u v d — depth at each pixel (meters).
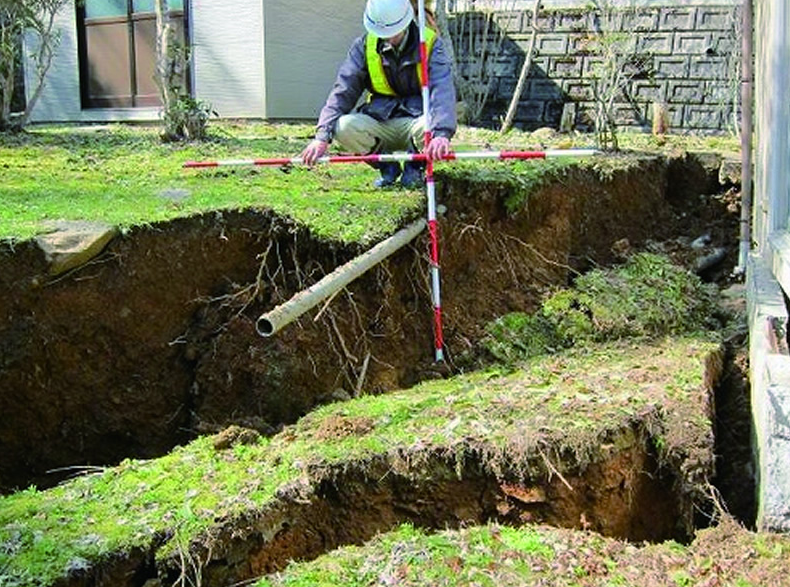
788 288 3.82
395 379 4.04
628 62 9.16
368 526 2.98
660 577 2.63
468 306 4.55
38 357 3.52
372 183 4.91
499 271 4.84
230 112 8.80
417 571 2.61
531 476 3.04
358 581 2.57
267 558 2.75
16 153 6.12
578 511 3.08
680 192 7.00
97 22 9.40
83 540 2.54
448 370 4.17
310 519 2.89
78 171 5.32
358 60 4.70
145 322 3.76
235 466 3.03
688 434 3.30
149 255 3.77
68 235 3.59
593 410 3.38
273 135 7.56
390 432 3.22
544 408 3.41
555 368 4.07
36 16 8.05
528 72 9.70
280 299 3.94
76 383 3.62
